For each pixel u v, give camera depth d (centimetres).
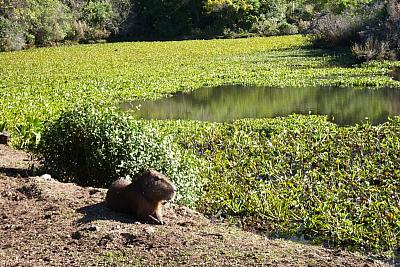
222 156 1064
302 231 719
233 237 564
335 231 692
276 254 518
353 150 1105
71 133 786
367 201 789
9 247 543
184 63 3072
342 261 512
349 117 1526
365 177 908
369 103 1711
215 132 1265
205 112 1698
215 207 798
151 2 5788
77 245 538
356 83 2067
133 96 2016
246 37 5291
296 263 498
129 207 604
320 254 531
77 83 2361
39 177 759
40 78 2661
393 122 1318
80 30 5516
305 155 1041
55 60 3700
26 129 1095
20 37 4947
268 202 796
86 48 4700
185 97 1989
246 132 1276
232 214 785
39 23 5203
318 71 2428
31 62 3650
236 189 862
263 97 1916
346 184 870
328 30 3416
